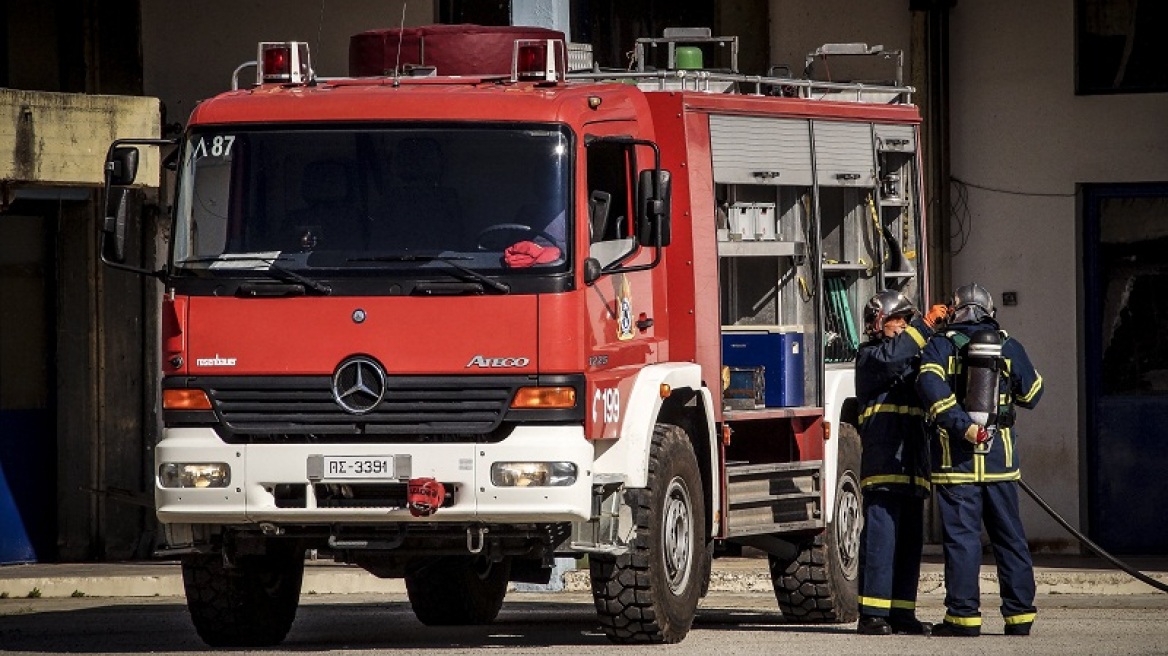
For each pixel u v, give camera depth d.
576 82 22.25
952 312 23.77
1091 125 39.34
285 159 20.50
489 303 19.84
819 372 26.08
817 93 27.47
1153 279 39.56
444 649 21.70
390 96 20.61
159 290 37.31
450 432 19.83
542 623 27.53
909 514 23.66
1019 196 39.50
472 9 38.97
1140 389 39.59
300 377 20.05
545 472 19.75
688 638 22.94
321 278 20.08
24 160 31.64
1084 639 22.77
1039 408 39.41
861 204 27.58
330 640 24.47
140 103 32.75
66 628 26.41
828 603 26.36
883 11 39.50
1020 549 23.19
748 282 25.61
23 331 37.03
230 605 22.42
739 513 24.23
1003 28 39.47
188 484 20.20
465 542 20.95
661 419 23.00
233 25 38.44
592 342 20.38
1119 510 39.53
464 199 20.22
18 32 37.19
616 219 21.64
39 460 37.19
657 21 40.00
